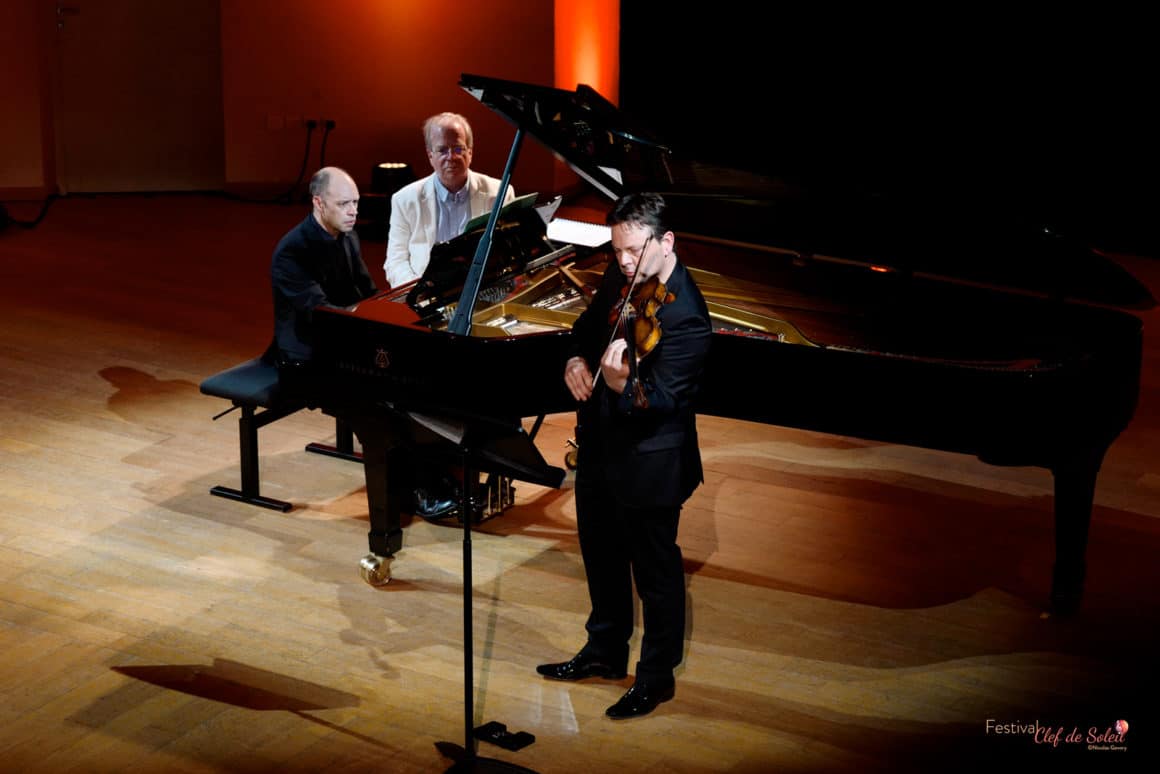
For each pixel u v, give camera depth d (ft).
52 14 42.80
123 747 15.19
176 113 44.98
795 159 47.44
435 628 18.16
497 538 20.84
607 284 15.90
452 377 17.53
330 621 18.22
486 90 17.90
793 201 25.86
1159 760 15.51
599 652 16.92
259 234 40.24
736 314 19.94
